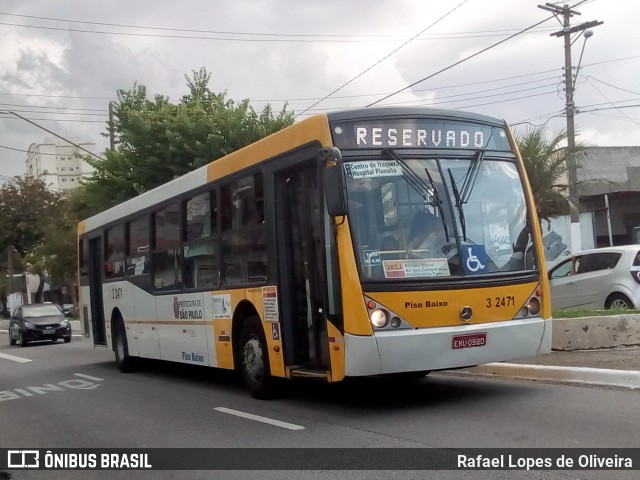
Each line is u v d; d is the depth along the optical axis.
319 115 8.09
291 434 7.55
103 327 16.16
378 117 8.05
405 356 7.41
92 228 16.39
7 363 18.83
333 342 7.69
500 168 8.48
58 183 96.81
